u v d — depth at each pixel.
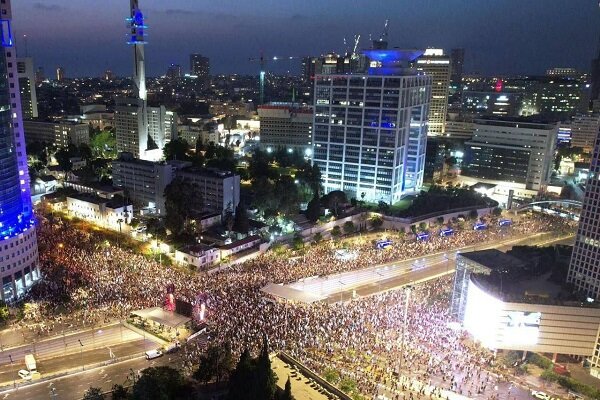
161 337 145.75
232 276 184.38
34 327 148.25
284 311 157.38
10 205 172.00
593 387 133.12
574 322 143.75
